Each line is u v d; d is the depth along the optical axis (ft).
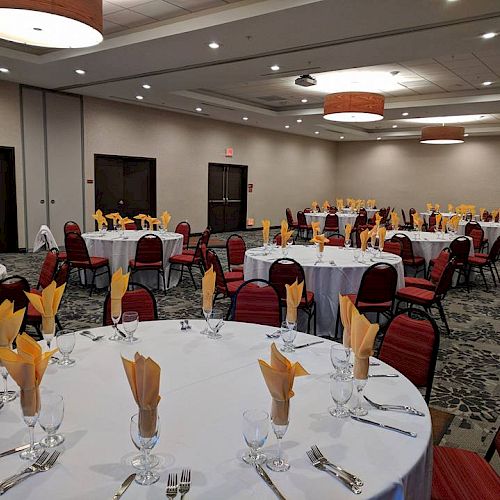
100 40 12.85
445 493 5.80
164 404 5.98
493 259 25.88
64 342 7.26
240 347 8.16
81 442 5.07
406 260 23.98
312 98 37.22
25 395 4.70
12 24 11.85
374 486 4.47
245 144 49.01
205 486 4.39
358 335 5.95
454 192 55.72
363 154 61.31
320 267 16.11
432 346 8.18
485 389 12.56
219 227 47.98
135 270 21.35
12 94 30.60
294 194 56.59
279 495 4.27
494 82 30.50
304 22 17.43
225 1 17.70
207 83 28.96
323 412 5.90
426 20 16.94
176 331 8.95
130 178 39.22
